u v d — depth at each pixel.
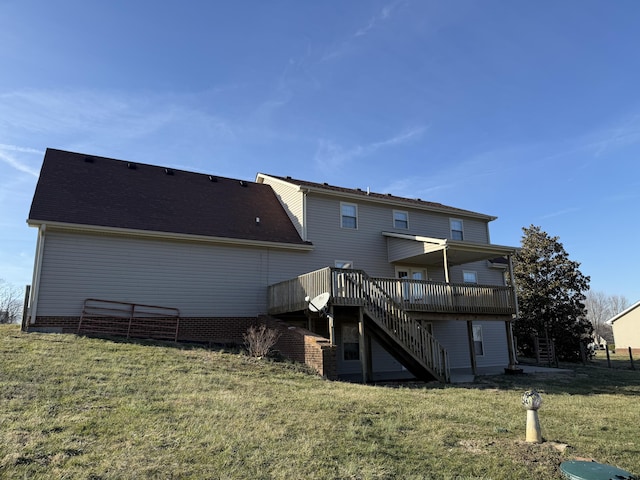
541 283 30.09
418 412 7.76
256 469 4.77
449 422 7.23
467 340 21.36
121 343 12.27
